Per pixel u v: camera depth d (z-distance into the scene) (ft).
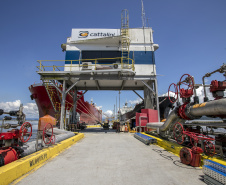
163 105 72.33
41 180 11.24
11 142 12.98
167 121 25.59
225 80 16.49
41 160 15.71
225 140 14.76
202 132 19.54
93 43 55.72
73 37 55.36
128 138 37.52
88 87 68.64
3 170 10.43
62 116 46.03
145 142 27.96
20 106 15.11
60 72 47.16
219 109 14.61
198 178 11.70
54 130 34.58
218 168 10.19
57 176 12.04
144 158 17.81
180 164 15.37
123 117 115.34
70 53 54.90
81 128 73.56
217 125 15.38
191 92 19.72
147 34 56.03
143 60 53.11
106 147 25.00
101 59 54.08
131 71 46.60
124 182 10.94
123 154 19.89
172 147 21.62
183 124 22.20
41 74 48.70
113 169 13.79
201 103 17.97
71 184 10.57
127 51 53.88
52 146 20.42
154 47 56.65
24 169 12.54
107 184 10.61
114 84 64.08
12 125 13.70
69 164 15.31
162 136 29.19
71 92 65.41
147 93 57.98
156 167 14.38
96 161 16.46
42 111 67.72
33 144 18.42
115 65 48.78
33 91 66.44
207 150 15.94
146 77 50.55
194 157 14.49
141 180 11.31
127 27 54.49
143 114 44.62
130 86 67.46
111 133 51.72
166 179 11.50
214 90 16.31
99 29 55.16
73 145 26.91
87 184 10.60
